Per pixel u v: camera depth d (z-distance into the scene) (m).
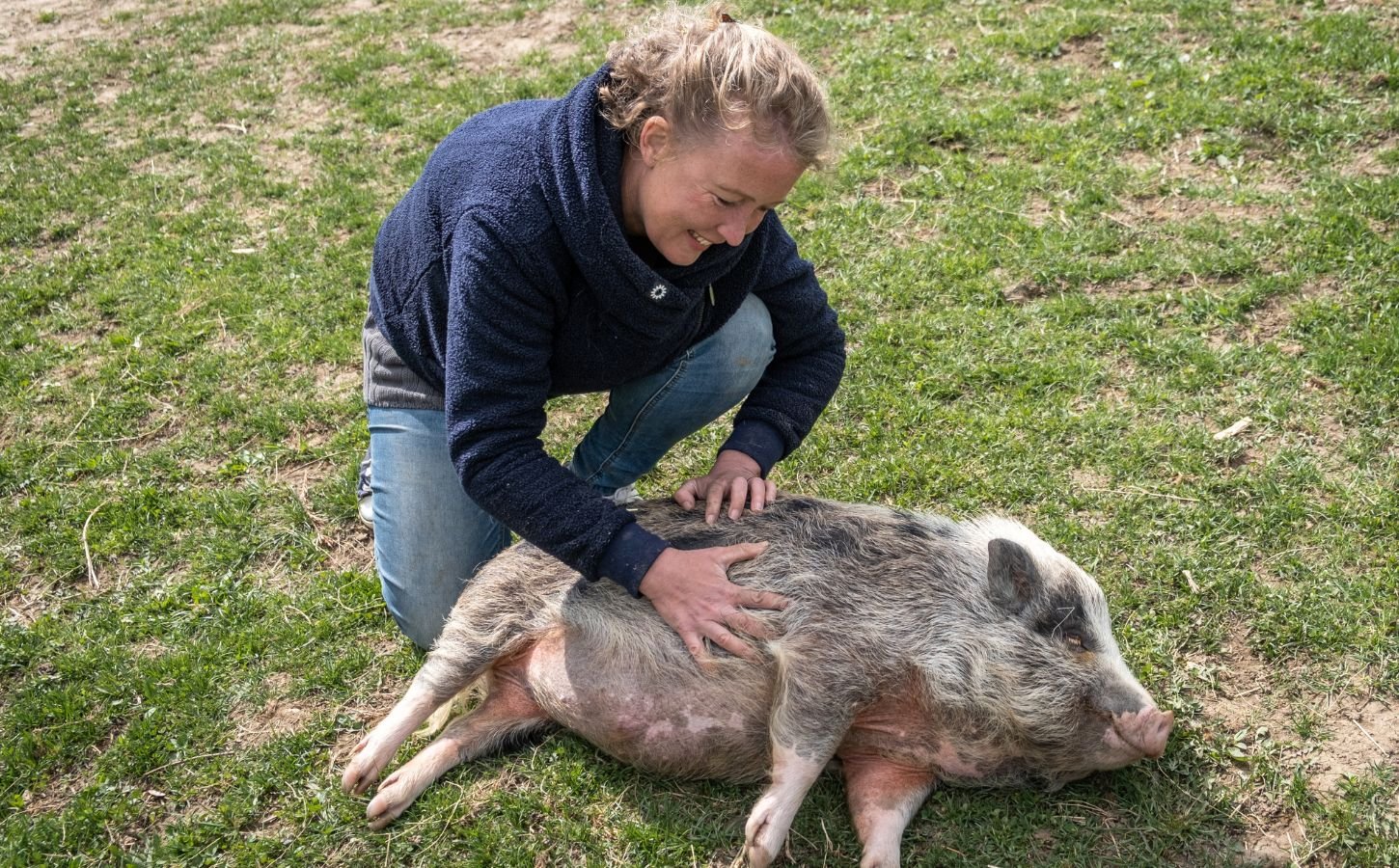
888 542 3.25
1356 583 3.52
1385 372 4.26
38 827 3.12
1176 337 4.63
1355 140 5.63
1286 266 4.91
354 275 5.69
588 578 2.94
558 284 2.82
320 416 4.79
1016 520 3.91
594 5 8.70
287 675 3.61
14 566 4.12
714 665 3.03
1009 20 7.26
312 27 9.05
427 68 8.01
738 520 3.34
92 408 4.92
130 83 8.34
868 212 5.67
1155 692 3.30
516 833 3.06
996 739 3.10
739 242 2.65
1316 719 3.20
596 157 2.65
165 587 3.98
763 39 2.45
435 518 3.44
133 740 3.37
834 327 3.61
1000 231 5.41
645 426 3.71
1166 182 5.55
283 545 4.16
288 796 3.22
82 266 5.95
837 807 3.11
